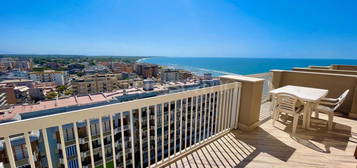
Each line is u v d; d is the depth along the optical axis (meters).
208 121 2.36
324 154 2.11
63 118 1.08
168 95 1.75
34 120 0.96
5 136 0.88
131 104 1.45
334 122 3.17
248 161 1.97
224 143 2.38
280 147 2.28
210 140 2.40
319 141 2.44
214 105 2.42
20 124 0.92
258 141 2.44
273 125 3.01
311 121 3.19
